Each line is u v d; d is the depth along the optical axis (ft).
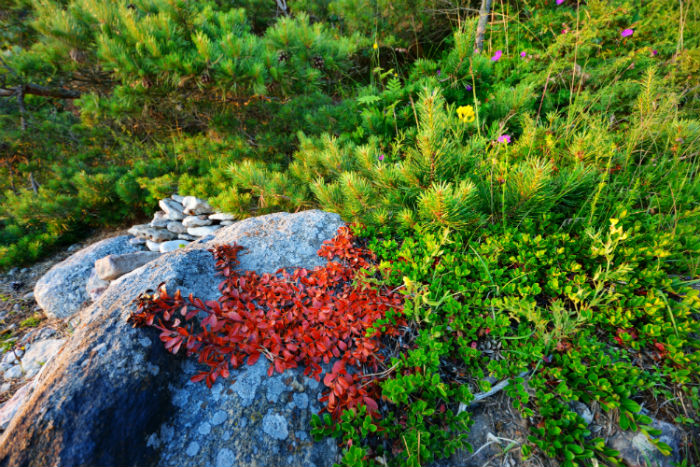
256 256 8.89
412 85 12.77
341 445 5.65
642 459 4.96
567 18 16.53
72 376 5.36
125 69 11.59
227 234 10.07
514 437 5.55
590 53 14.78
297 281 8.11
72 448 4.71
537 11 17.46
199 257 8.25
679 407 5.40
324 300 7.52
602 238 7.11
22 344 10.23
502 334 6.36
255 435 5.57
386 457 5.40
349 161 10.87
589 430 5.34
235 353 6.36
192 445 5.41
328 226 9.94
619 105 12.16
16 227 15.52
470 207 7.33
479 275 7.38
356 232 9.17
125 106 12.96
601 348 6.18
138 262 11.15
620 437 5.20
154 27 12.09
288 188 12.01
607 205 8.18
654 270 6.73
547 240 7.27
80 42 12.10
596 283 6.97
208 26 13.65
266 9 22.86
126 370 5.54
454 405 6.03
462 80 13.04
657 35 14.74
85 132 17.63
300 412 5.91
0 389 8.75
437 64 14.38
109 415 5.07
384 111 12.89
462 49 12.48
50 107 19.26
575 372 5.65
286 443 5.56
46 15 14.82
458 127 9.80
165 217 14.80
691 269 7.00
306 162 12.17
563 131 10.31
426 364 6.05
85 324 6.43
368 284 7.70
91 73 13.66
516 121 11.88
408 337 6.93
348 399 5.84
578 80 13.47
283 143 15.12
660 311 6.27
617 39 14.64
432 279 7.51
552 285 6.83
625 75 13.42
